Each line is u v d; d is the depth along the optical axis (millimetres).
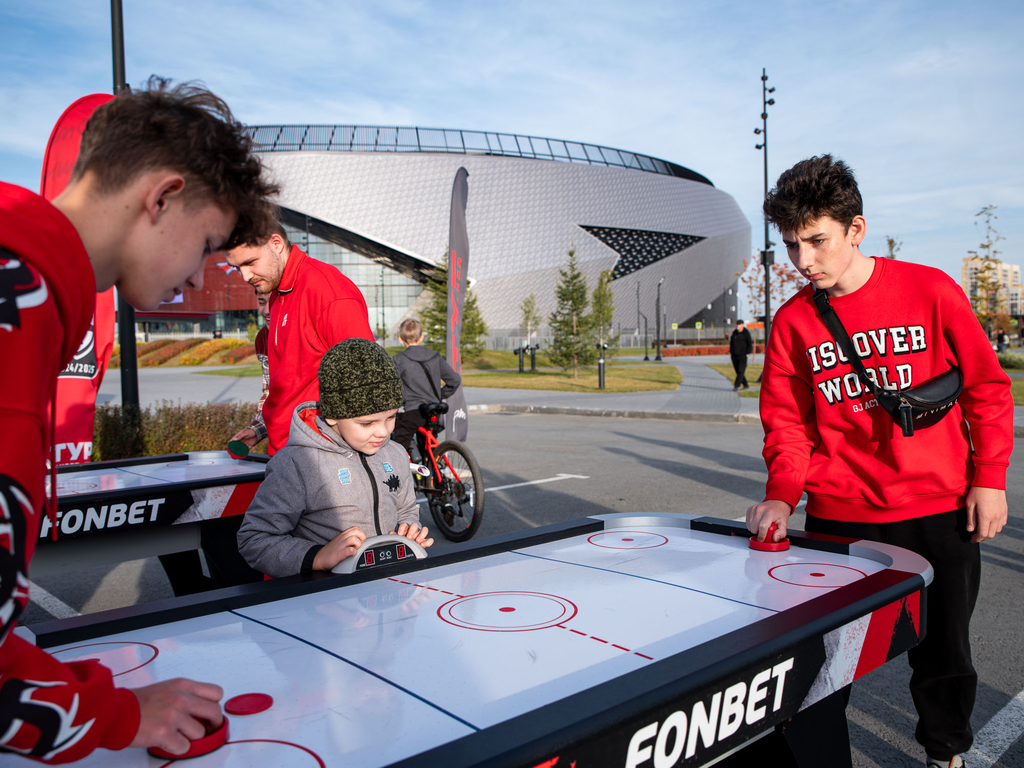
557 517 5578
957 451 1911
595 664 1039
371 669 1027
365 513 1896
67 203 847
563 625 1214
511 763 727
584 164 59219
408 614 1283
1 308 647
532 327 49375
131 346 7516
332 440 1863
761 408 2236
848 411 2012
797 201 1887
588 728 797
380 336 58375
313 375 2584
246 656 1081
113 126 839
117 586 4152
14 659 657
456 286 7680
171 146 850
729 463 7941
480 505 5078
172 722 769
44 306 689
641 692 877
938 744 1913
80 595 3986
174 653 1097
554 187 57656
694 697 922
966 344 1839
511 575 1547
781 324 2150
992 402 1834
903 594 1350
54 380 749
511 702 912
